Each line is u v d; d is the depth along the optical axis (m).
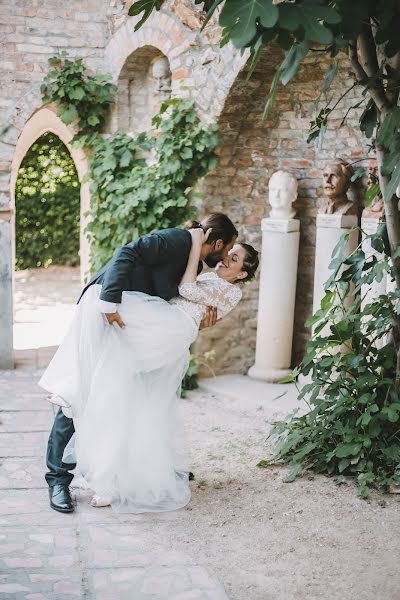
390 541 3.43
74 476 4.05
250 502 3.85
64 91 6.12
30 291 9.51
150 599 2.87
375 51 3.75
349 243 5.55
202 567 3.14
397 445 4.06
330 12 2.48
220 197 6.01
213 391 5.91
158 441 3.77
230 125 5.79
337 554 3.30
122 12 6.12
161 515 3.67
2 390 5.70
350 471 4.16
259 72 5.43
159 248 3.65
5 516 3.59
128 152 6.08
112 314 3.58
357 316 4.20
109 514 3.66
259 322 6.11
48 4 6.11
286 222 5.86
